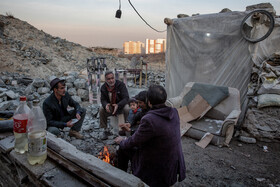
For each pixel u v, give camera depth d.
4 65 9.58
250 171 2.83
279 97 3.72
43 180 1.22
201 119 4.31
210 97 4.29
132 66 13.73
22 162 1.38
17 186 1.62
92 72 6.49
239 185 2.48
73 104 3.45
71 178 1.25
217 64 5.11
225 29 4.88
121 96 3.81
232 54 4.84
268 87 3.86
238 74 4.79
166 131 1.55
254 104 4.00
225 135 3.52
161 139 1.56
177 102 4.39
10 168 1.63
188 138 3.91
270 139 3.68
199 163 3.01
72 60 14.47
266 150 3.45
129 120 3.51
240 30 4.59
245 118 3.97
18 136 1.49
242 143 3.75
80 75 8.71
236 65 4.80
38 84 6.63
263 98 3.85
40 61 11.66
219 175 2.72
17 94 5.88
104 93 3.80
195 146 3.55
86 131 4.03
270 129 3.68
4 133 1.80
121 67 16.97
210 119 4.29
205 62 5.30
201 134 3.75
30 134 1.31
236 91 4.14
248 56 4.60
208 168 2.89
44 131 1.43
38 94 6.35
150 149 1.61
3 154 1.64
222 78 5.05
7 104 4.70
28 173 1.38
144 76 12.18
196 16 5.33
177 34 5.75
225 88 4.25
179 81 5.89
